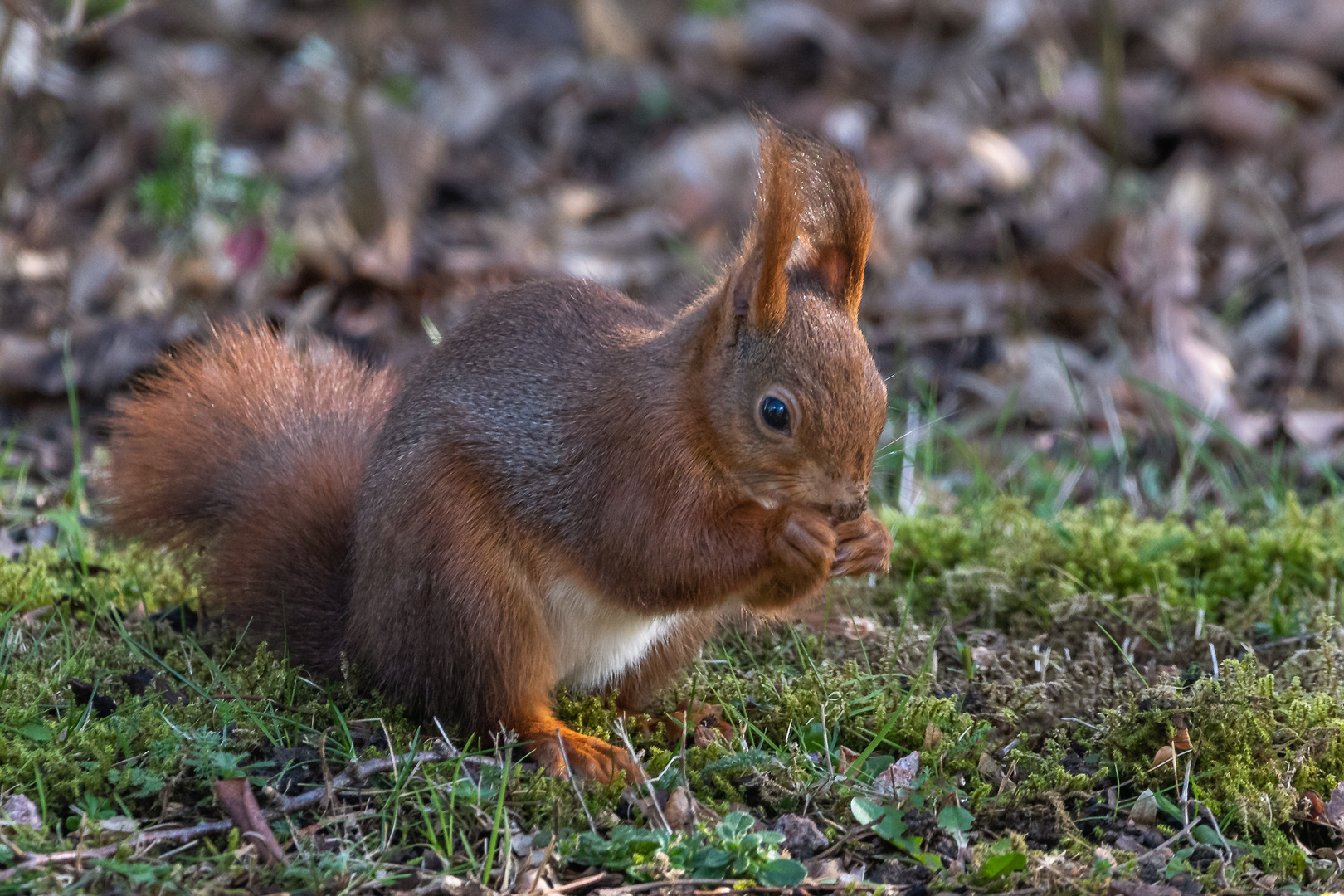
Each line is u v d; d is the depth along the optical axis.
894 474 13.24
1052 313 16.03
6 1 13.45
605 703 8.88
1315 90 19.45
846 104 20.53
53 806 7.16
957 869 6.99
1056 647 9.91
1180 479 13.11
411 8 23.22
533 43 22.92
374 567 8.25
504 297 8.72
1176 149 19.39
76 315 15.20
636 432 7.85
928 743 8.17
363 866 6.68
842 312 7.83
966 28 22.42
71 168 18.23
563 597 8.29
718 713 8.73
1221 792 7.83
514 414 8.12
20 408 13.97
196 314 15.02
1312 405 14.77
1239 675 8.37
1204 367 14.58
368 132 16.41
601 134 20.41
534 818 7.22
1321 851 7.42
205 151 16.73
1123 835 7.43
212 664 8.59
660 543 7.84
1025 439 14.25
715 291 8.12
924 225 17.62
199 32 20.42
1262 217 17.64
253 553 9.23
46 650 8.84
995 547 11.26
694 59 21.75
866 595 10.62
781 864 6.77
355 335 15.06
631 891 6.64
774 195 7.38
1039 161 18.81
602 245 17.52
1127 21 21.31
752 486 7.82
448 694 8.10
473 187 18.77
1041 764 8.00
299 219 17.09
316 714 8.23
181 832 6.88
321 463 9.45
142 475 9.70
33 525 11.56
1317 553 11.00
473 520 8.02
